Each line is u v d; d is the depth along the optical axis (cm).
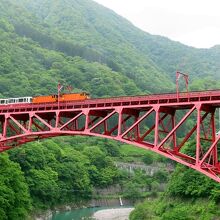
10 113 6269
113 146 19212
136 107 5056
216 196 6931
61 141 17450
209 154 4591
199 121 4484
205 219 6669
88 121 5556
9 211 7669
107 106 5347
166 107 4947
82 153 16550
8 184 7762
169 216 7231
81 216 11281
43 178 11444
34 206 10612
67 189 13038
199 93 4638
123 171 17100
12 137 6169
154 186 15962
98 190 15138
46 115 6269
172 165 19000
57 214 11438
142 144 4869
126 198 15112
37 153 11975
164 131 5000
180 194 8181
